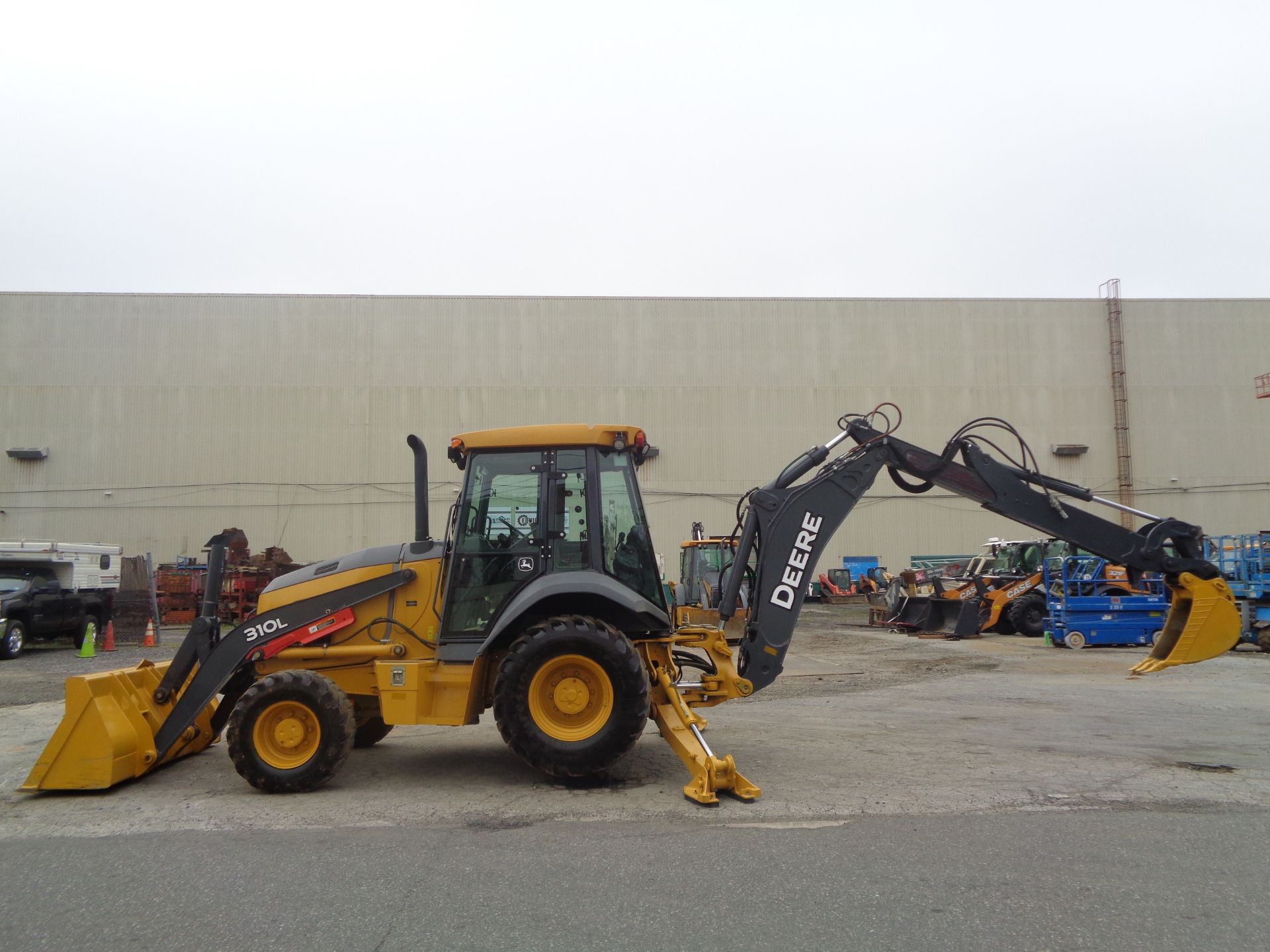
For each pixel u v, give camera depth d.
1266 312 38.38
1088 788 6.12
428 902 4.06
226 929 3.78
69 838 5.15
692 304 37.69
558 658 6.12
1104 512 37.41
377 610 6.77
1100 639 17.06
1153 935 3.64
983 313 38.19
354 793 6.20
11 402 35.00
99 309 35.66
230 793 6.23
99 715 6.25
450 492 35.81
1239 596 16.38
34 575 18.06
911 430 37.59
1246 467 37.75
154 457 35.16
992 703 10.31
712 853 4.71
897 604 22.52
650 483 36.81
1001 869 4.43
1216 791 6.04
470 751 7.66
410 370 36.38
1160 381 38.03
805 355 37.72
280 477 35.47
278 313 36.16
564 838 5.03
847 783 6.29
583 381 36.94
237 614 24.88
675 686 6.77
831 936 3.63
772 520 7.08
